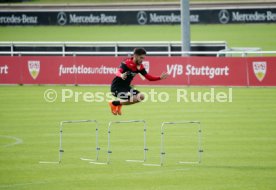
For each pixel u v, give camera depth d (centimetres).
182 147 5891
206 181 4494
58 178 4634
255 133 6581
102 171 4875
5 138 6475
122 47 12706
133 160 5312
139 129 6981
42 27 19538
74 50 13025
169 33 17262
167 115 7975
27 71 11644
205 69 10712
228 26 18062
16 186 4388
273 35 16338
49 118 7825
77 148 5900
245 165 5050
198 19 18525
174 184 4403
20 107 8862
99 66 11212
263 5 18288
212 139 6281
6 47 13575
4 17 19950
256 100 9125
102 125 7275
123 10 19088
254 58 10456
